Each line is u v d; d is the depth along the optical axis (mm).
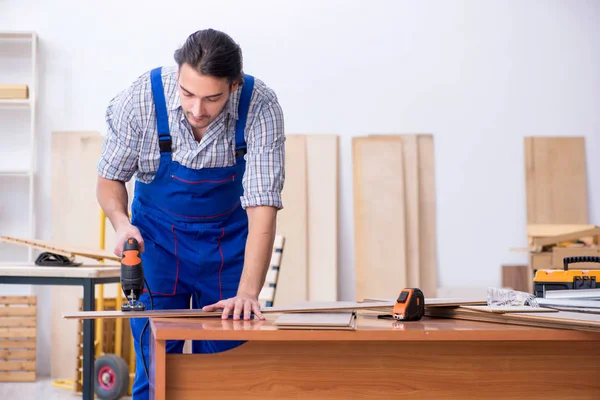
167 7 5281
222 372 1541
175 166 2180
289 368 1559
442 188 5352
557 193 5363
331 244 5188
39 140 5184
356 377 1569
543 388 1607
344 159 5320
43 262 3449
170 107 2113
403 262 5230
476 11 5418
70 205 5129
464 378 1590
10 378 4742
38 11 5227
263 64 5316
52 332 4980
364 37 5367
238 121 2146
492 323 1680
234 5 5309
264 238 2045
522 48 5426
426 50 5387
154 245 2248
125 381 4129
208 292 2270
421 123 5367
